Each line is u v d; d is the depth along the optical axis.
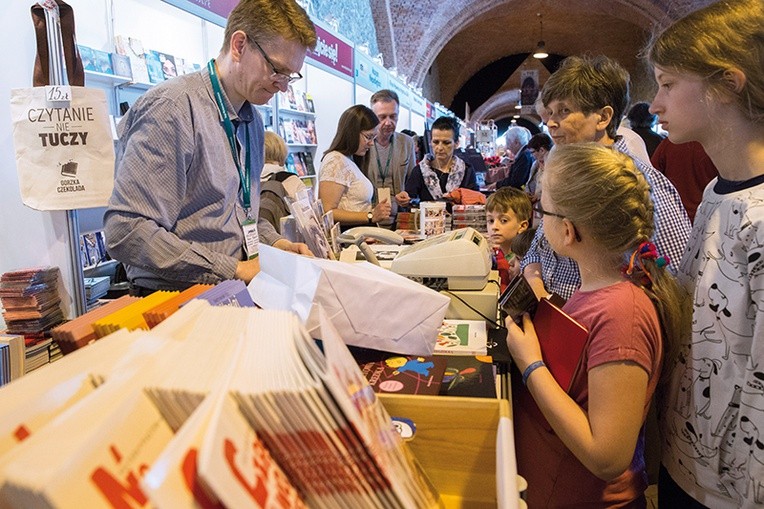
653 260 1.10
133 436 0.43
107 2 3.09
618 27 14.91
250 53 1.45
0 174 2.02
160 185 1.41
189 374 0.52
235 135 1.64
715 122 1.01
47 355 1.84
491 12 12.97
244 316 0.70
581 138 1.60
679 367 1.13
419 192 3.97
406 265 1.54
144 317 0.82
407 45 10.81
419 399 0.85
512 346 1.21
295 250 1.58
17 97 1.74
